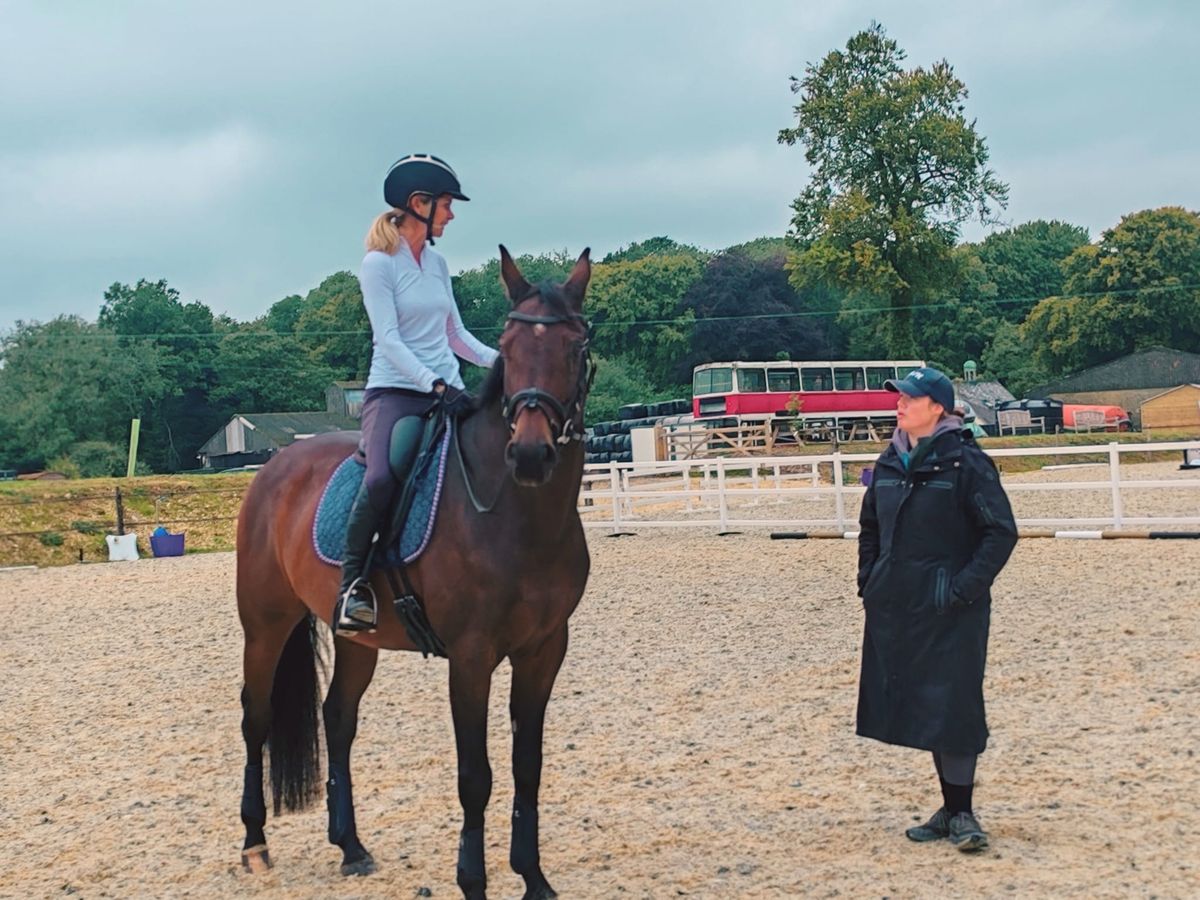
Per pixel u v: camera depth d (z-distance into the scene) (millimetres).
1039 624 9477
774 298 81625
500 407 4625
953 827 4805
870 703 5035
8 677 11055
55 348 65625
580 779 6348
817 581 12945
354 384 83562
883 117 53500
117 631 13477
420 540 4652
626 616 11641
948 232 54688
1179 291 73375
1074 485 14891
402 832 5738
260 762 5527
